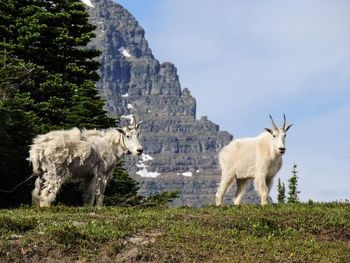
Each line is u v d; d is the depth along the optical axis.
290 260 26.00
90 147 39.00
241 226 29.91
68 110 64.56
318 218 31.62
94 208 33.84
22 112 50.31
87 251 26.41
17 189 48.16
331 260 26.25
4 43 66.19
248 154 40.41
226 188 41.16
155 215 31.03
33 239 26.78
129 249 26.50
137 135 41.38
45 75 66.56
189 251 26.34
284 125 39.66
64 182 38.91
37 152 38.16
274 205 35.38
